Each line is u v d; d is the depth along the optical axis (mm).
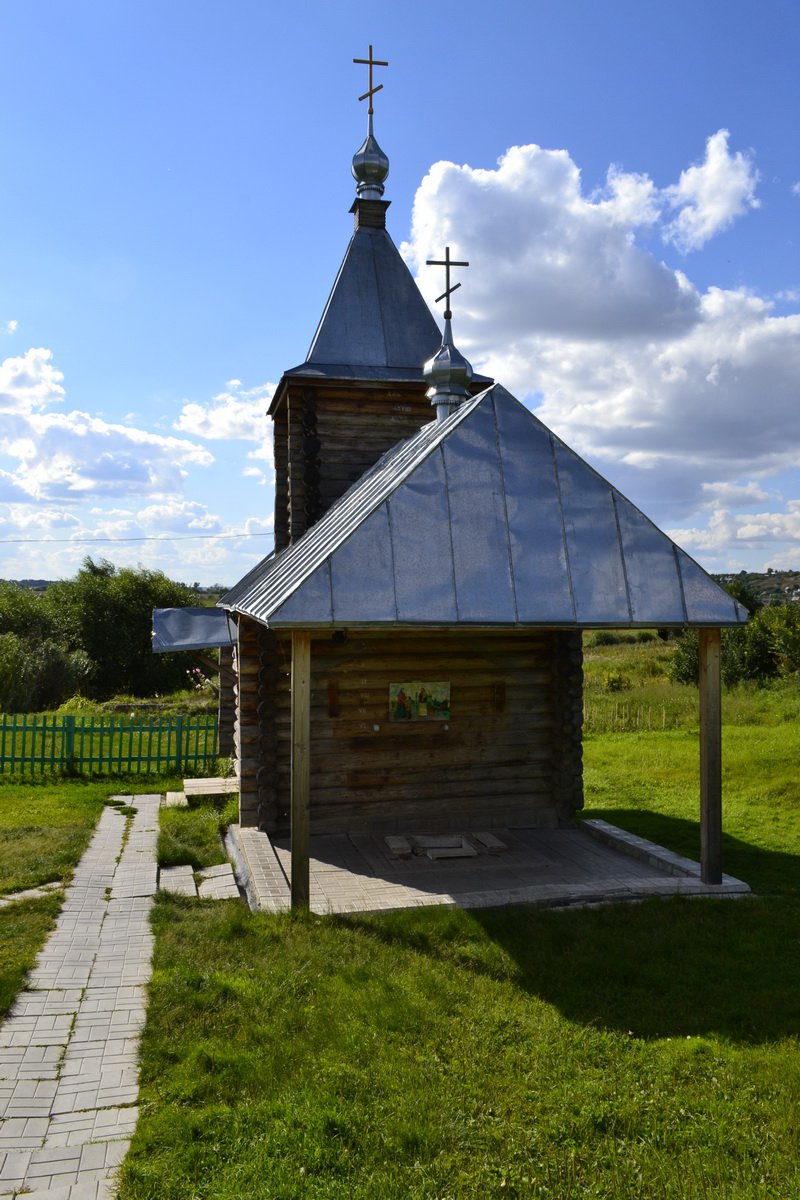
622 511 8695
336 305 14359
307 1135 4602
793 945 7383
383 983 6480
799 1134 4699
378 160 15016
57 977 6820
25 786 14797
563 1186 4301
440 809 11367
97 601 35531
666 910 8250
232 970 6797
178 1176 4316
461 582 7969
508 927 7719
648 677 31953
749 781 14836
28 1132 4707
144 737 19562
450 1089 5070
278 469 15234
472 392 14234
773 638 28188
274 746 11109
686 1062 5441
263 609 7957
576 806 11773
